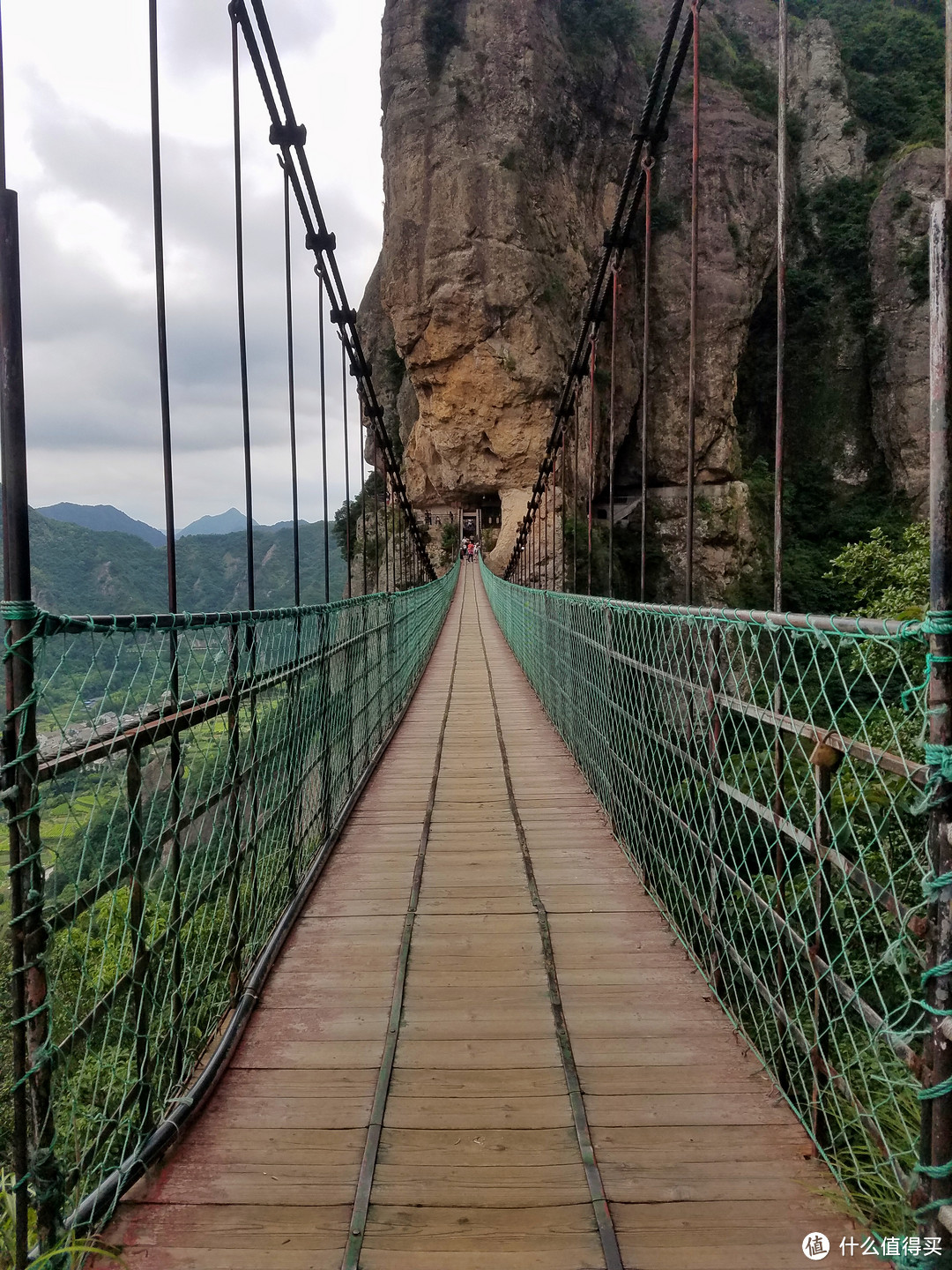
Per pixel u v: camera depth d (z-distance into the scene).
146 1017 1.46
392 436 36.41
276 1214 1.39
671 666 2.48
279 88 3.23
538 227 26.88
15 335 1.12
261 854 2.31
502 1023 2.04
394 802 4.15
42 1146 1.13
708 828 2.16
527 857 3.27
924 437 25.38
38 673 1.11
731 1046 1.93
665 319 25.44
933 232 1.05
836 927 1.48
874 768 1.23
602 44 29.53
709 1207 1.39
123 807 1.33
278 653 2.43
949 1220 1.06
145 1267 1.28
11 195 1.13
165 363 1.97
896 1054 1.19
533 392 26.55
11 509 1.10
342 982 2.26
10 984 1.25
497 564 26.73
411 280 27.27
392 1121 1.65
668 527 25.09
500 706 7.13
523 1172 1.49
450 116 26.47
